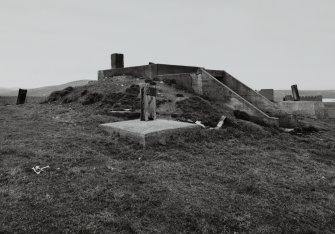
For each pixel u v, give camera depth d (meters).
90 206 4.60
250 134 11.28
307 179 6.67
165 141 8.62
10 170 5.76
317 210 5.08
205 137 9.70
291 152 9.56
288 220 4.67
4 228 3.80
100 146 8.03
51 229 3.91
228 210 4.80
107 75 20.45
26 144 7.76
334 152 10.09
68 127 10.37
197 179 6.15
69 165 6.34
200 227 4.21
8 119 11.96
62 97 16.89
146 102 10.45
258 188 5.80
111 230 4.00
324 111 20.95
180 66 19.02
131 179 5.84
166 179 5.96
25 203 4.53
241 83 17.17
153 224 4.24
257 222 4.52
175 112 12.54
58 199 4.71
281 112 15.20
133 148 8.00
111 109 12.87
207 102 14.47
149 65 17.73
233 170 6.93
